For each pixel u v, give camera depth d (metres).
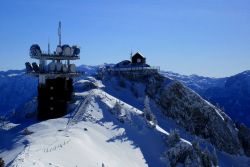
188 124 127.94
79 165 63.97
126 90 130.25
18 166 54.28
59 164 60.94
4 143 76.88
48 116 97.81
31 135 77.12
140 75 137.38
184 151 93.81
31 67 99.44
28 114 108.88
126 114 99.06
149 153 88.75
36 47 98.62
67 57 101.44
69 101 100.69
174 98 131.12
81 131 81.69
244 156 129.88
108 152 78.31
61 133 77.38
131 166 77.81
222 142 128.75
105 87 127.38
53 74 98.06
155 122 102.12
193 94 133.38
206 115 130.38
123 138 88.31
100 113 95.69
